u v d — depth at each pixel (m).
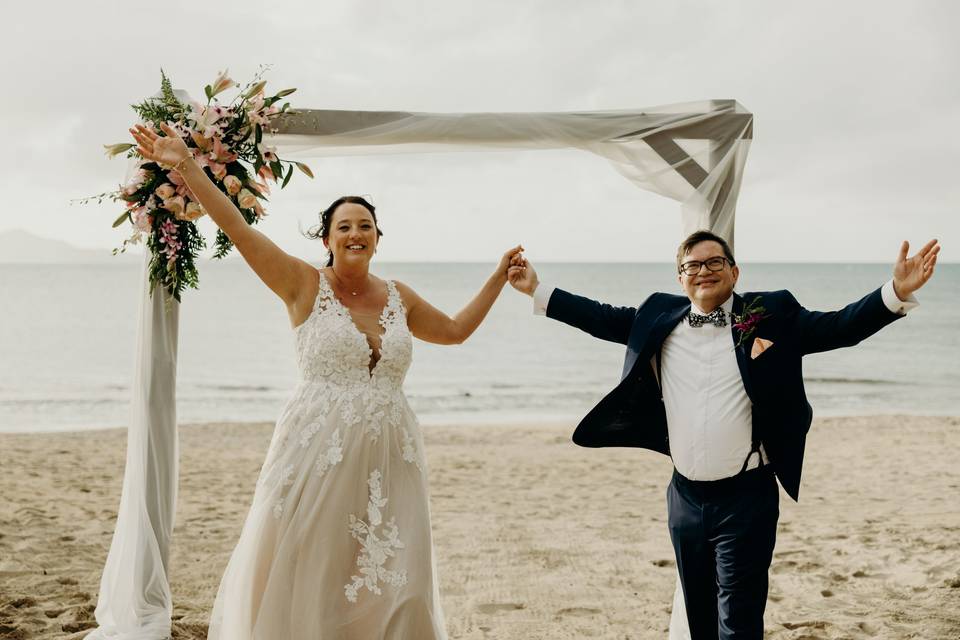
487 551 6.26
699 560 3.30
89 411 16.80
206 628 4.32
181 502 7.97
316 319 3.50
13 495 8.08
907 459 10.58
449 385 22.02
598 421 3.57
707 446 3.24
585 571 5.69
